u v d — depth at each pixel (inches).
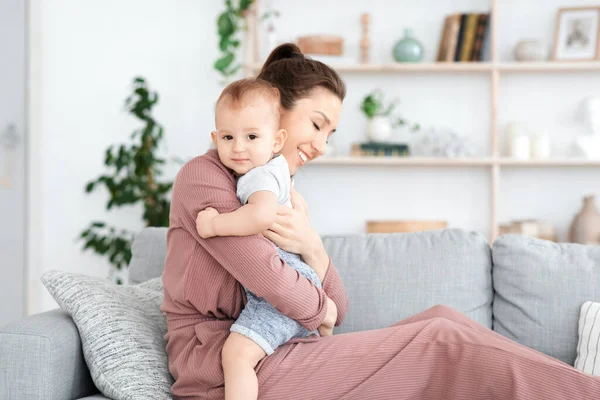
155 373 62.9
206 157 64.8
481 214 176.1
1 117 159.0
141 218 174.1
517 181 175.6
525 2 175.2
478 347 57.5
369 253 87.9
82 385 66.0
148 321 69.0
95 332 63.9
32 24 167.3
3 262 159.2
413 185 177.5
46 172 174.2
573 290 82.6
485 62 169.8
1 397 60.6
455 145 168.6
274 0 179.5
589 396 53.6
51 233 174.2
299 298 59.6
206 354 59.9
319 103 68.1
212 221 59.8
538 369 55.2
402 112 177.5
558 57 169.8
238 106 62.2
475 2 175.5
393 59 172.4
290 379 58.7
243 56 177.0
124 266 172.7
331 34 178.9
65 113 174.7
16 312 163.2
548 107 175.3
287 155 68.9
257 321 59.4
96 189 174.2
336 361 59.4
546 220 173.9
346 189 178.7
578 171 174.1
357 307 84.7
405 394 58.6
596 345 76.8
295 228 65.7
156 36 175.9
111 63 175.3
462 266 85.8
